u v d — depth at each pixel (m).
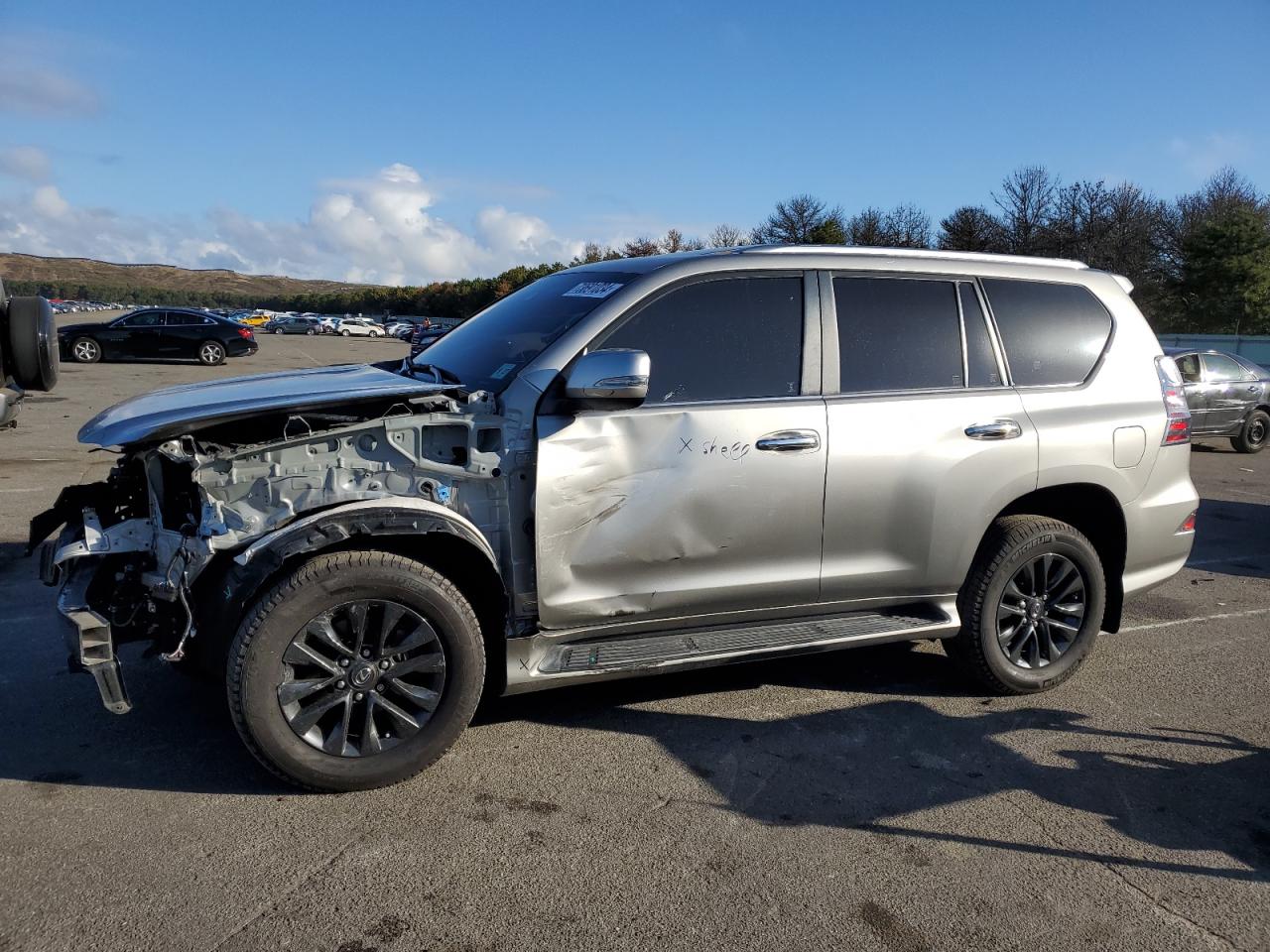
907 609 4.05
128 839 2.88
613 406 3.29
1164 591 6.14
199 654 3.21
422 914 2.56
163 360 25.30
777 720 3.92
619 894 2.68
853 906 2.66
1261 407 13.79
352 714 3.22
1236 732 3.93
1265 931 2.62
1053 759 3.64
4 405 4.38
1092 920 2.64
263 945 2.41
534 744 3.63
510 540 3.34
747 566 3.66
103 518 3.40
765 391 3.65
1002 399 4.05
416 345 5.35
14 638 4.57
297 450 3.09
